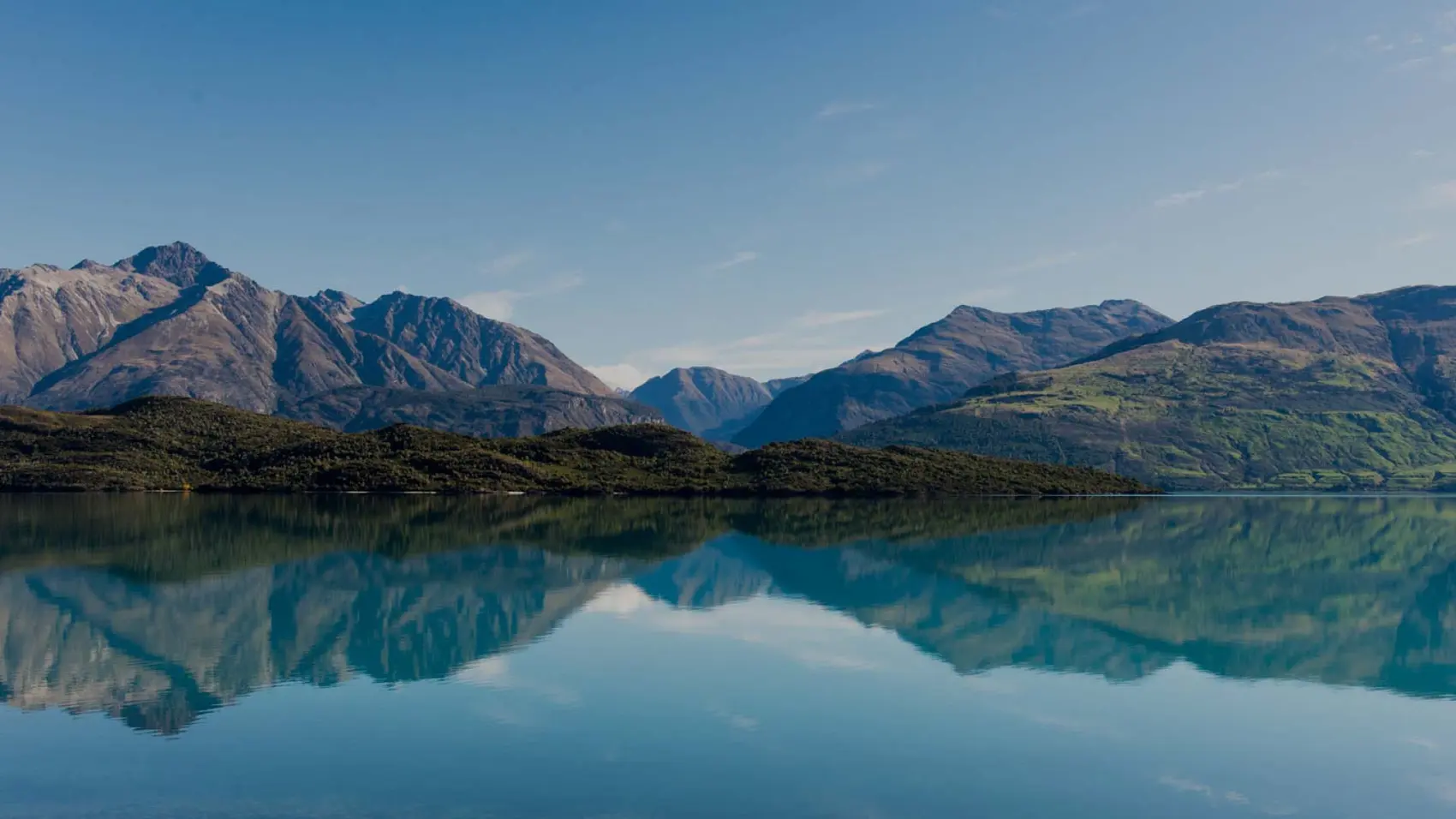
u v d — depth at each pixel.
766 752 38.91
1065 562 98.19
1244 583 86.31
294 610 68.19
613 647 56.62
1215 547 116.62
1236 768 37.94
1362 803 34.97
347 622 63.84
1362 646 59.62
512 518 140.75
